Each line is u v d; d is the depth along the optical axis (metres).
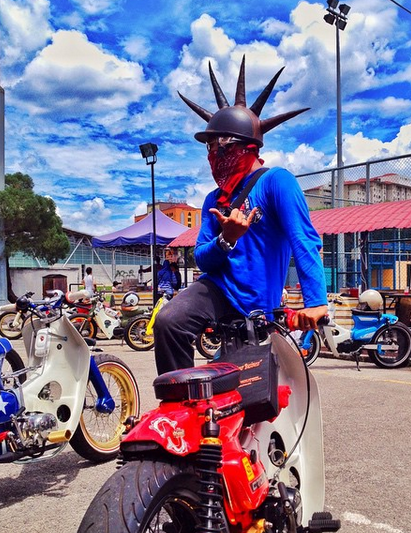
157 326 2.66
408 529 3.45
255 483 2.25
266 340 2.79
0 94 28.08
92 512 1.77
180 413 2.07
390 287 17.05
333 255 14.99
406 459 4.69
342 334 9.58
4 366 6.52
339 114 20.36
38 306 4.52
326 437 5.28
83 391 4.61
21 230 29.05
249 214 2.66
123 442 2.02
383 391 7.34
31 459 4.21
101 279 44.75
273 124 2.94
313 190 15.51
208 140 2.96
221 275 2.80
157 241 18.83
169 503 2.09
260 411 2.35
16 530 3.56
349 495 3.96
